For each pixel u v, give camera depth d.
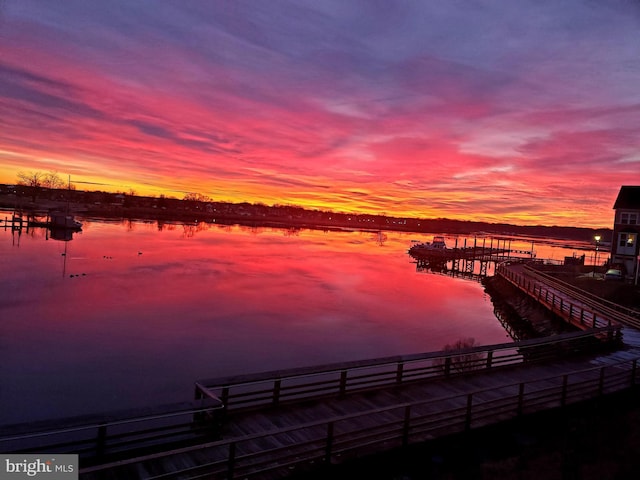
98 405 19.28
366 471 7.89
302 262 80.25
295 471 7.26
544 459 8.89
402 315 41.25
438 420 8.88
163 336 30.12
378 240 184.88
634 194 50.72
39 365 23.78
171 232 128.38
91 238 94.88
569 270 57.84
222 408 8.44
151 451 7.40
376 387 11.16
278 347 29.16
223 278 56.06
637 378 13.95
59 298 39.41
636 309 32.38
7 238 85.62
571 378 13.53
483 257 102.88
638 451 9.15
